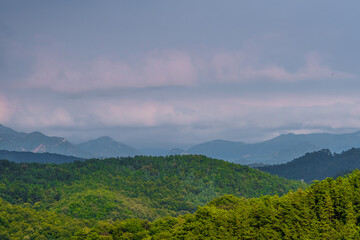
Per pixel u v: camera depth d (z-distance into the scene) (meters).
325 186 99.88
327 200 91.56
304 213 92.62
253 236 91.62
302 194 101.75
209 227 101.19
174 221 144.50
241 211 104.88
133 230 145.88
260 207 98.69
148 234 139.50
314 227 87.88
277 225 92.00
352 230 82.44
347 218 88.56
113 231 145.00
